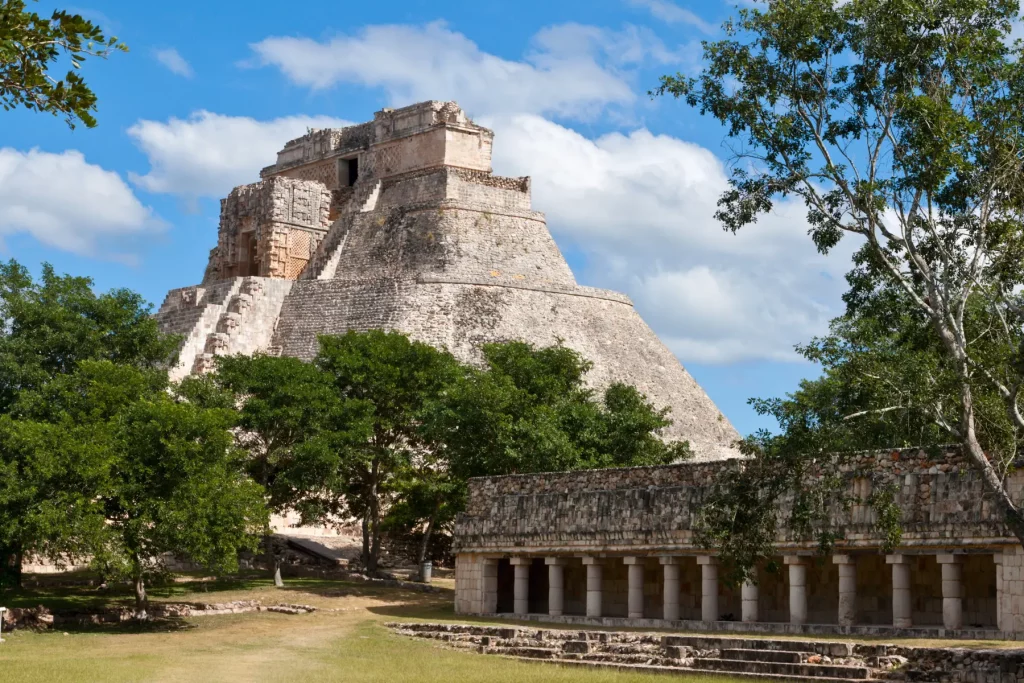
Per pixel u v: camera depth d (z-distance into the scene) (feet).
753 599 146.00
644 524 152.76
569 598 175.73
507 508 170.40
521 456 196.24
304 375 225.97
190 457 172.76
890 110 107.34
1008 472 119.96
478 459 201.87
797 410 109.91
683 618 159.84
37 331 212.02
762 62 110.63
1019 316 108.47
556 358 236.02
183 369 329.72
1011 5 107.04
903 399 107.45
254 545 177.06
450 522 229.66
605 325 370.12
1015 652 105.91
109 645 147.54
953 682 105.60
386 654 138.00
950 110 102.83
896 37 105.60
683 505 149.59
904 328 115.75
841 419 107.76
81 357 215.31
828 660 114.83
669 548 150.61
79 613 171.12
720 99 111.55
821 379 188.44
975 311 111.96
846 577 135.03
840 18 107.14
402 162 394.93
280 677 117.70
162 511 164.76
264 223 387.96
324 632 160.56
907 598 130.00
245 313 350.43
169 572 184.55
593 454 203.00
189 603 181.98
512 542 168.35
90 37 62.18
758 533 112.27
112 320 226.58
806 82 110.11
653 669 121.70
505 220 381.81
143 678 115.96
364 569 231.91
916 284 111.65
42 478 161.27
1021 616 119.55
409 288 349.61
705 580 147.95
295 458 212.84
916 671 107.86
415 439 233.96
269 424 219.00
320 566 234.79
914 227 108.78
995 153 105.81
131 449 170.09
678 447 224.74
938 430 131.85
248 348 348.79
